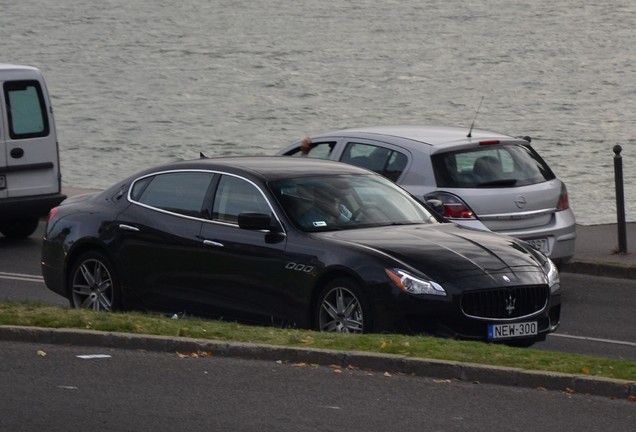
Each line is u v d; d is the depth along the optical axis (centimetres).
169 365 2333
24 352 2434
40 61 17550
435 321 2509
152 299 2925
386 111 13262
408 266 2545
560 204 3647
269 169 2880
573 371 2244
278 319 2703
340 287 2594
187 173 2947
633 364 2316
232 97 14200
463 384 2223
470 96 14425
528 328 2591
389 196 2916
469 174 3500
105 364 2338
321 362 2339
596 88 14912
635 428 1969
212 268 2809
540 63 17438
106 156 9956
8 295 3478
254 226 2702
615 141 10550
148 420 1966
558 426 1973
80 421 1955
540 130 11525
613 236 4550
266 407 2050
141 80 15638
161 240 2902
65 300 3406
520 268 2612
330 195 2825
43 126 4606
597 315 3316
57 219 3145
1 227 4741
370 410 2042
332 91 14862
